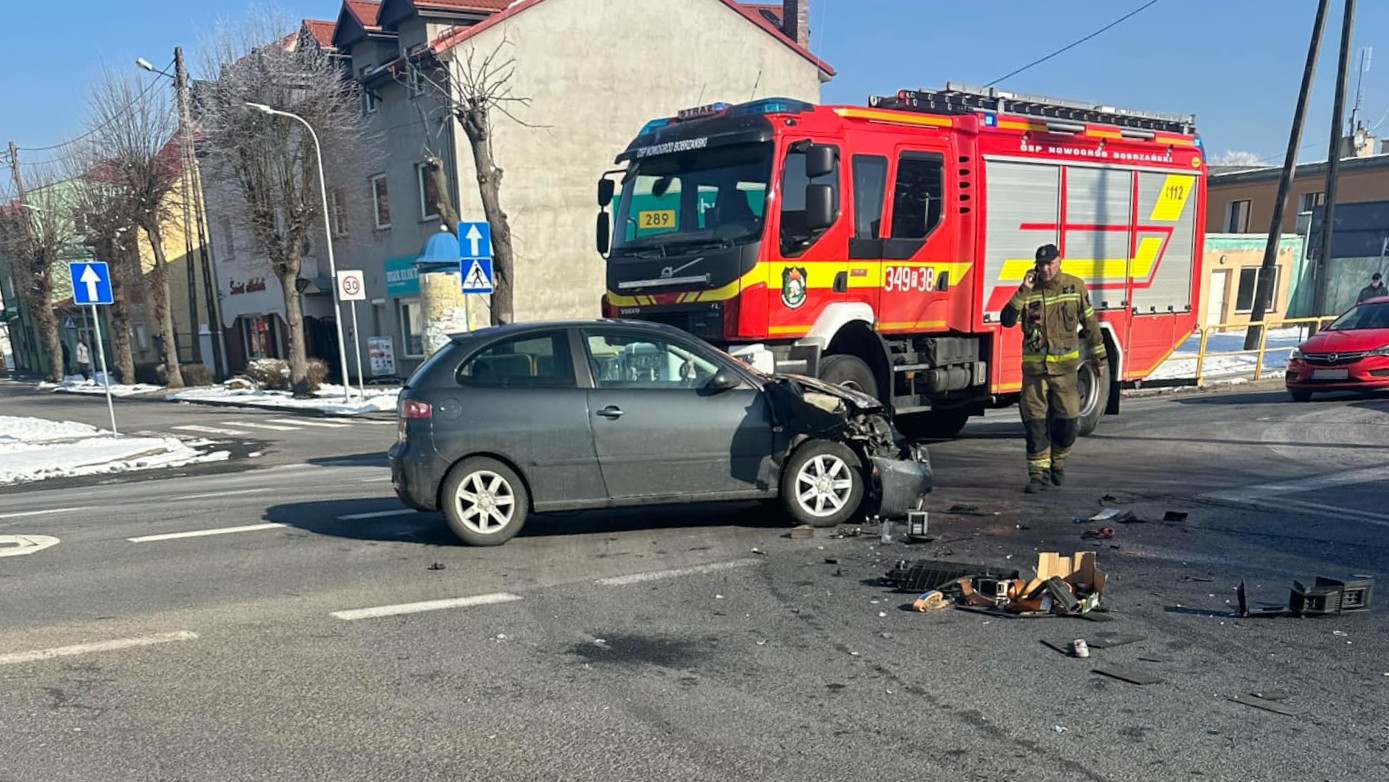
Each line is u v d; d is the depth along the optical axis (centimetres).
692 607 511
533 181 2400
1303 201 3612
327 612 518
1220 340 2834
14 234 4234
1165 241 1160
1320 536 625
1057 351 792
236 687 414
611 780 325
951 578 532
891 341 930
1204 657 423
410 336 2730
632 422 651
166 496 984
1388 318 1472
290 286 2481
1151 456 980
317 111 2391
